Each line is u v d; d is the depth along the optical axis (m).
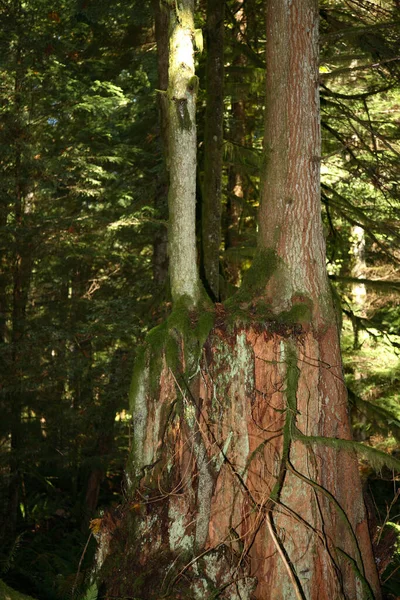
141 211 9.58
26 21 8.89
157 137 10.09
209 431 4.41
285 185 4.67
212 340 4.45
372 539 4.89
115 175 10.30
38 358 8.77
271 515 4.30
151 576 4.28
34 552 7.88
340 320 5.38
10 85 9.20
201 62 8.37
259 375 4.41
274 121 4.72
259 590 4.28
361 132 8.48
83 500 11.77
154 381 4.53
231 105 10.55
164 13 6.89
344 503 4.54
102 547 4.57
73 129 10.40
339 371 4.61
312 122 4.69
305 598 4.19
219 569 4.23
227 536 4.33
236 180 10.17
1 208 8.85
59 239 9.02
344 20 7.28
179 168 4.54
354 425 12.23
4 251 9.89
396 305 13.38
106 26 10.49
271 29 4.75
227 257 7.55
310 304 4.56
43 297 12.05
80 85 9.19
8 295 10.44
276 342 4.42
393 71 6.43
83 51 10.55
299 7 4.67
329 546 4.36
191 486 4.37
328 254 10.44
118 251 11.31
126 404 9.49
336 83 9.10
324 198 7.37
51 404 9.23
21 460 8.95
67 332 8.85
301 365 4.45
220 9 7.31
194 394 4.42
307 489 4.33
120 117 11.27
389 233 7.27
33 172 9.01
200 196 7.79
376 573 4.59
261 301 4.63
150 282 10.13
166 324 4.57
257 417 4.39
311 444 4.39
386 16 6.27
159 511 4.42
